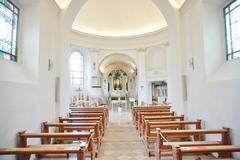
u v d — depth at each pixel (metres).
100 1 14.76
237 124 3.73
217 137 4.45
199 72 5.30
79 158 2.65
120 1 15.06
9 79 3.72
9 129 3.57
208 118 4.83
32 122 4.48
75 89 16.28
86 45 16.14
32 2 4.86
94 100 16.34
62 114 6.36
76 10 6.86
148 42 16.28
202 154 4.62
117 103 21.81
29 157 4.02
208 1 5.02
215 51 5.00
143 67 16.66
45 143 4.90
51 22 5.78
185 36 6.30
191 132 3.92
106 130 8.52
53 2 5.64
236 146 2.91
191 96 5.87
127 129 8.76
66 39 6.77
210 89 4.72
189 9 5.90
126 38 16.86
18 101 3.90
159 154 3.92
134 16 16.05
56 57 6.25
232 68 4.20
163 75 16.08
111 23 16.45
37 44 4.82
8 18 4.42
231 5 4.82
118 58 20.70
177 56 6.56
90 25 16.03
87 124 4.96
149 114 7.06
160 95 17.19
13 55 4.57
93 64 16.67
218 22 5.07
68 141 5.61
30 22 4.88
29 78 4.59
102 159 4.64
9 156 3.53
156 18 15.45
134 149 5.46
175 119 6.12
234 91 3.83
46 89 5.36
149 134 4.95
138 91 16.80
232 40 4.75
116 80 25.42
